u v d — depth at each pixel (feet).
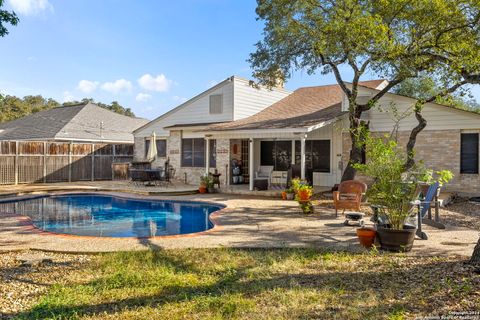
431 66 37.37
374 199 25.43
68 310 14.98
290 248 24.45
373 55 38.19
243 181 69.10
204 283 18.06
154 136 70.49
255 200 50.42
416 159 52.29
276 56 48.91
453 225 32.63
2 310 15.05
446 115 50.31
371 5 39.27
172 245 25.46
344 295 15.89
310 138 62.44
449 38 33.99
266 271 19.67
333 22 40.09
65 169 75.72
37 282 18.54
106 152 82.58
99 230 36.65
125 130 97.30
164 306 15.23
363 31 36.47
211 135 60.23
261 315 14.05
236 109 67.87
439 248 24.13
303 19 44.75
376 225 26.48
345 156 58.49
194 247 24.86
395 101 53.67
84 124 90.27
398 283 17.15
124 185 69.00
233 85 67.36
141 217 44.39
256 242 26.14
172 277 18.84
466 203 45.50
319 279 18.20
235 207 43.91
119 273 19.31
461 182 49.37
